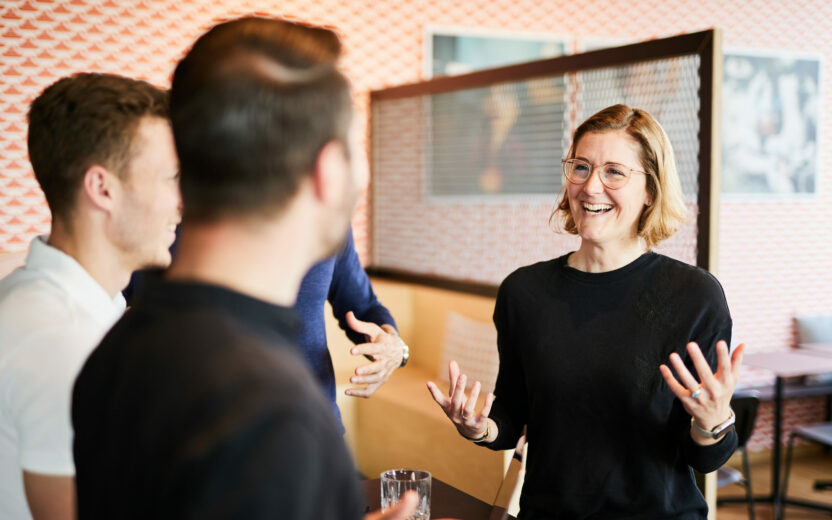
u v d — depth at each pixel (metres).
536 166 4.04
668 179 1.59
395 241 4.67
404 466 3.63
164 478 0.52
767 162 5.24
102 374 0.62
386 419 3.73
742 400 3.64
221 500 0.49
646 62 2.84
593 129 1.61
